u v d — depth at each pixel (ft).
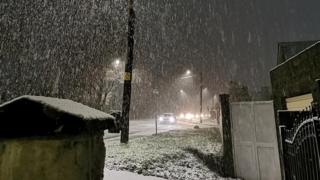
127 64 44.06
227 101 40.34
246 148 37.96
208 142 49.03
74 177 7.86
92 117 8.37
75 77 100.17
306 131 17.90
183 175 30.89
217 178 34.78
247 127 38.24
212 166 38.86
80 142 8.26
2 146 7.31
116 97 117.29
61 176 7.54
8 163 7.24
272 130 35.94
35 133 7.37
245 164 37.68
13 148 7.34
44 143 7.48
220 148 43.50
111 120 10.06
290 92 31.53
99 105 105.29
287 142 21.85
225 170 38.24
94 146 9.31
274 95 36.42
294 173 20.67
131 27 44.75
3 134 7.36
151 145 43.04
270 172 35.27
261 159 36.27
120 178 23.16
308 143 17.72
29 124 7.41
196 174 33.12
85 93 103.04
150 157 33.45
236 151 38.75
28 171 7.30
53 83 94.89
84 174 8.38
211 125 109.19
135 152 36.29
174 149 40.22
